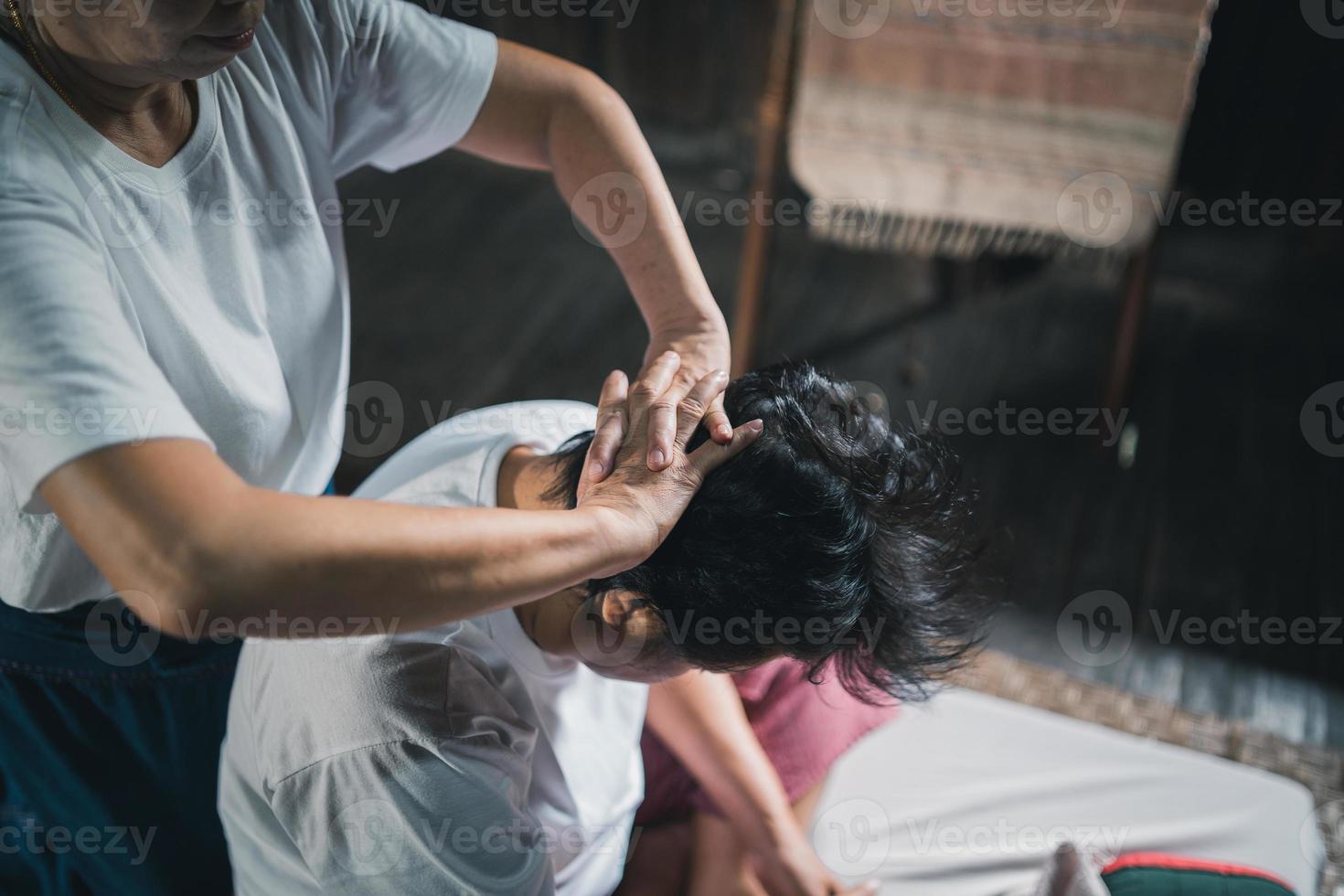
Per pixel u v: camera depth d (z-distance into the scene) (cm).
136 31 67
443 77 97
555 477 85
